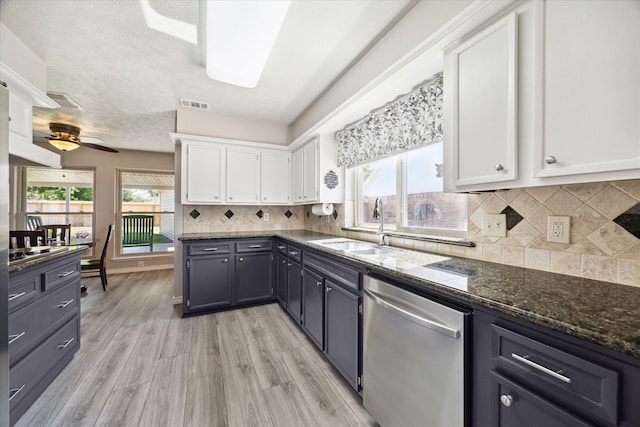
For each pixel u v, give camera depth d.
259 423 1.45
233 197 3.32
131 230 5.23
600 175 0.84
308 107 3.11
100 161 4.92
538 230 1.27
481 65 1.18
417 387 1.13
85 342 2.31
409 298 1.18
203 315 2.93
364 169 2.84
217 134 3.34
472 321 0.95
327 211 2.99
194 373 1.88
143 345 2.27
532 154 0.99
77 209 4.87
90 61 2.15
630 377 0.60
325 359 2.05
